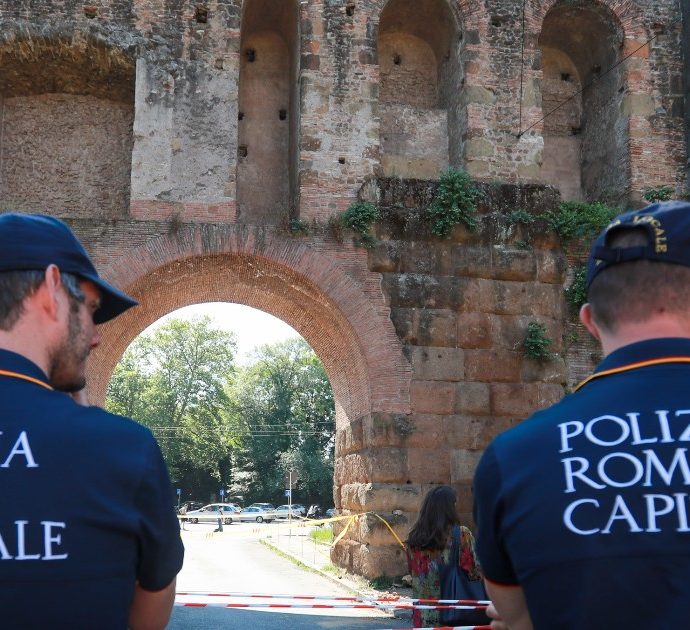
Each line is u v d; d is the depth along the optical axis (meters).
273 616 15.41
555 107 23.17
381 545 17.34
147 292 19.41
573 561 2.20
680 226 2.53
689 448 2.24
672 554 2.13
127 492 2.46
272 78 22.00
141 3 19.56
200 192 18.83
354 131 19.53
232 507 68.38
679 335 2.49
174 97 19.19
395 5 21.33
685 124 20.92
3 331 2.68
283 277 19.19
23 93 21.06
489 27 20.50
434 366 18.33
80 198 20.73
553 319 19.02
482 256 18.95
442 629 6.52
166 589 2.65
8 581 2.29
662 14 21.45
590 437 2.34
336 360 20.67
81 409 2.59
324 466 74.19
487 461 2.47
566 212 19.47
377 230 18.84
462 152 20.08
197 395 78.56
